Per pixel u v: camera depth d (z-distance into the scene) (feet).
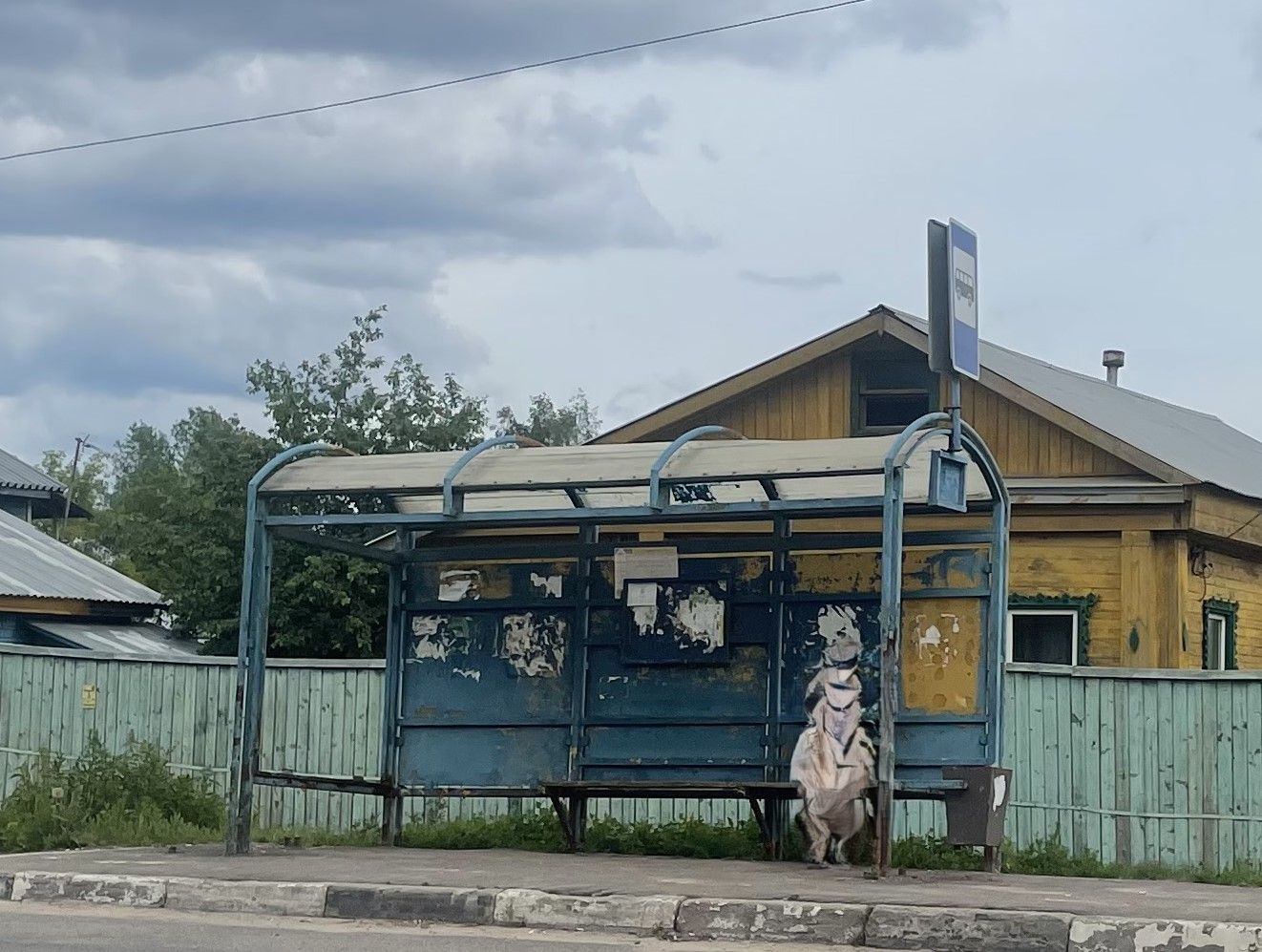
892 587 38.19
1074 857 49.98
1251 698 52.54
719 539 45.34
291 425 101.35
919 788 40.68
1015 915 30.53
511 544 47.34
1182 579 65.77
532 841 46.96
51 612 89.92
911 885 36.01
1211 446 82.02
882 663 38.19
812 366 74.49
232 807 42.45
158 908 35.47
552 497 46.88
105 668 62.85
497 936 31.71
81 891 36.35
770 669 44.62
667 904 32.35
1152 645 65.57
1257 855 51.98
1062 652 67.21
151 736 61.98
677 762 45.27
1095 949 29.84
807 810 40.09
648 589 45.96
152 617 102.47
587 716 46.29
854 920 31.30
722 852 44.93
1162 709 53.52
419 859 41.42
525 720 46.85
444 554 47.96
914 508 42.98
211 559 94.89
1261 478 77.05
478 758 47.24
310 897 34.58
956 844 40.22
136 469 271.08
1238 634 71.72
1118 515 66.39
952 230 40.57
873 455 39.60
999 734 41.83
